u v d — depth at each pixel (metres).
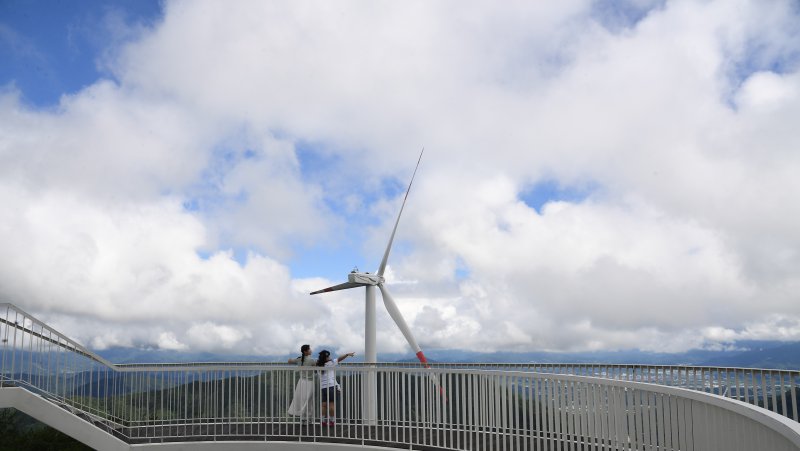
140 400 12.55
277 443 11.84
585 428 8.47
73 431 12.08
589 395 8.42
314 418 11.97
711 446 6.35
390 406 11.52
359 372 11.98
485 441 10.38
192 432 12.74
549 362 14.48
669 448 7.06
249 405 12.30
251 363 14.18
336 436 11.93
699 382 11.04
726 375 10.44
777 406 9.25
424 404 11.10
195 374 12.55
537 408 9.34
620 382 7.83
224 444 11.93
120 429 12.78
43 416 12.14
